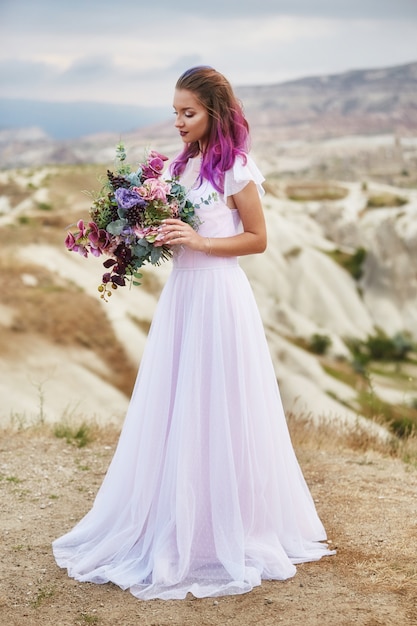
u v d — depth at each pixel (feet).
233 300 11.99
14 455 18.43
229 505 11.70
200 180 11.84
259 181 11.93
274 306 218.38
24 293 156.46
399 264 271.49
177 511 11.57
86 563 11.99
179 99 11.67
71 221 223.30
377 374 204.85
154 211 11.25
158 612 10.67
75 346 142.61
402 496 15.62
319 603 10.79
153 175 11.55
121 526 12.37
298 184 472.44
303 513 13.02
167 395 12.12
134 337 150.20
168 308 12.22
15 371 124.16
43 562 12.44
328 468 17.84
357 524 13.99
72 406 98.89
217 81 11.56
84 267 183.93
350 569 12.00
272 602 10.88
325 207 317.42
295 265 257.75
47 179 387.14
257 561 11.76
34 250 187.42
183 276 12.14
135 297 169.07
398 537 13.26
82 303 157.28
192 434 11.73
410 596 10.92
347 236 302.04
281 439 12.64
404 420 22.53
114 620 10.47
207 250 11.62
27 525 14.02
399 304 260.01
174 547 11.73
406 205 384.27
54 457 18.35
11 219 221.05
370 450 19.97
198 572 11.71
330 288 256.73
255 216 11.84
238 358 11.89
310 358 176.55
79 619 10.52
